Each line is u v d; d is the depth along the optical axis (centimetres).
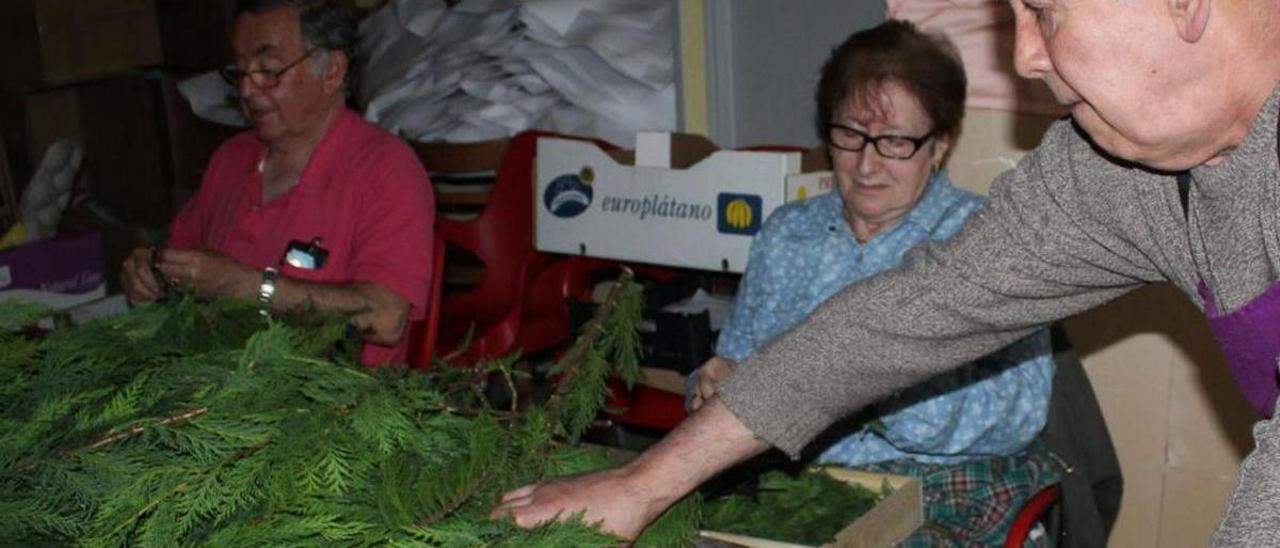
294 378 151
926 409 227
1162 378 295
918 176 237
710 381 232
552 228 317
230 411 142
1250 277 128
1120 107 119
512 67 354
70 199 426
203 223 297
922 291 154
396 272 265
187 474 131
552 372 183
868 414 229
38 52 453
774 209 276
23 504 130
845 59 236
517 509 150
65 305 325
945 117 234
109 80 464
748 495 200
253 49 271
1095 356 302
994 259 151
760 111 351
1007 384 227
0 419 147
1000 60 289
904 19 275
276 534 128
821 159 294
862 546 180
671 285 333
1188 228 134
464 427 161
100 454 134
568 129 348
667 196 296
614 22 353
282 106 272
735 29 350
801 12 338
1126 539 307
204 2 446
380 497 135
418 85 365
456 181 353
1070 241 146
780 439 160
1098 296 151
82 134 465
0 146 409
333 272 272
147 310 178
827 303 160
